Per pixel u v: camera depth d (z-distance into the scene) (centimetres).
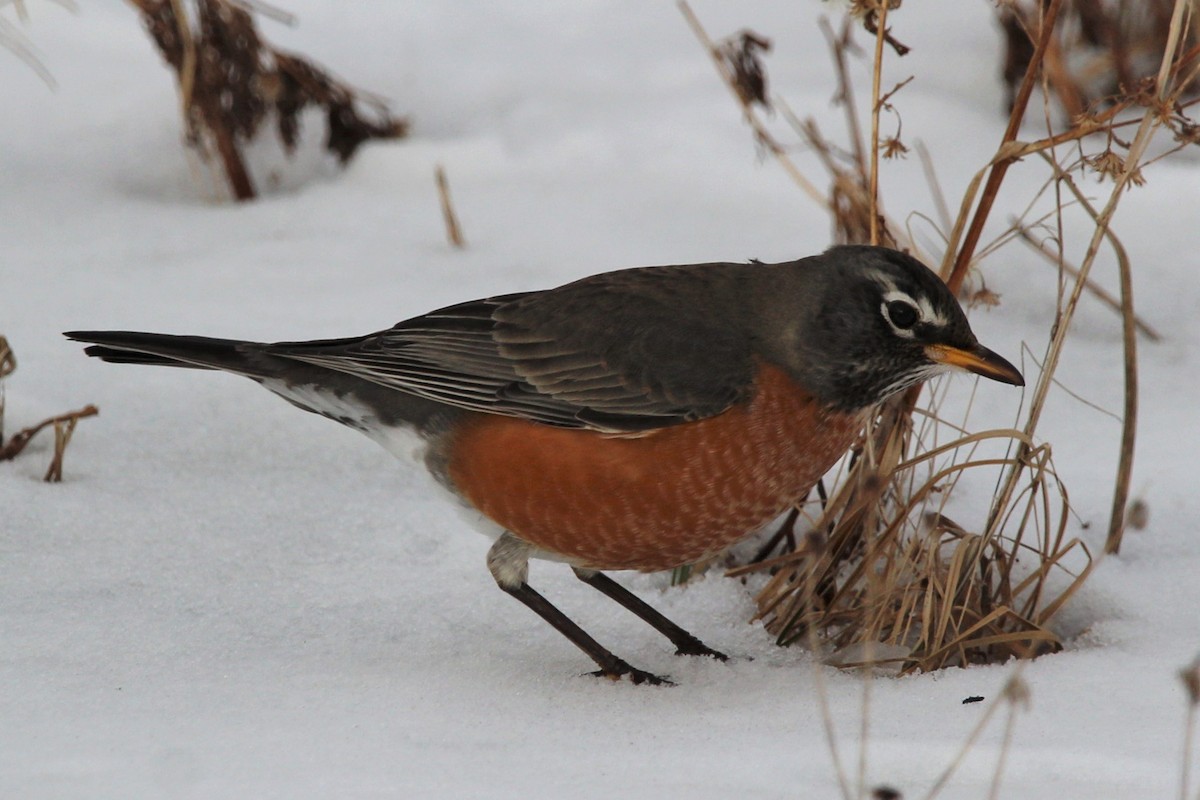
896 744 677
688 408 830
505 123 1622
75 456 1056
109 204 1496
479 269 1353
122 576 914
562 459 847
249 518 998
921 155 1461
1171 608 870
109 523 974
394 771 646
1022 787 643
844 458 993
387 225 1447
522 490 864
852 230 1167
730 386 833
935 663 834
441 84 1681
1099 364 1212
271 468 1066
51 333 1220
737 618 928
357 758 664
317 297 1294
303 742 685
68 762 638
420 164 1558
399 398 912
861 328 843
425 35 1762
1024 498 1001
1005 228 1372
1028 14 1502
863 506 882
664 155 1541
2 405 1038
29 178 1525
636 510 845
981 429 1112
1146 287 1314
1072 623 890
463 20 1803
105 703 729
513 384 867
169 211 1494
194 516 993
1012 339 1249
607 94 1661
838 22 1736
